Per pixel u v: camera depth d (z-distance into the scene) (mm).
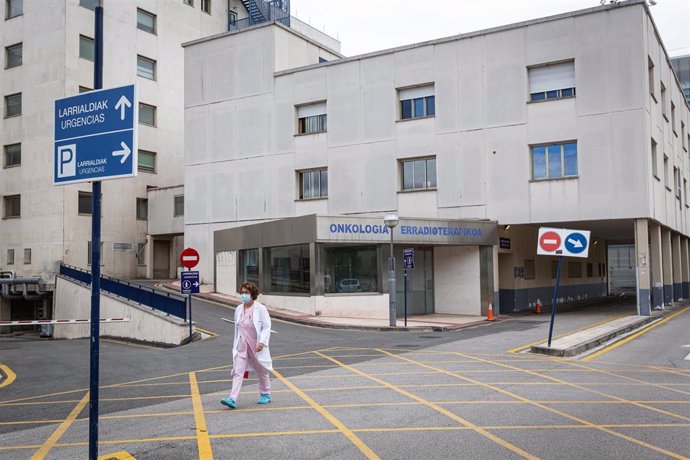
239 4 49875
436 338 18219
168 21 43375
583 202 25609
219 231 31078
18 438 7449
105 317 25656
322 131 31641
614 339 17750
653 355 14484
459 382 10773
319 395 9680
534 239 32562
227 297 29062
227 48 34938
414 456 6367
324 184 31828
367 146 30375
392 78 29953
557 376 11406
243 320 8859
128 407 9148
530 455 6391
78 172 5355
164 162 42656
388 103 29969
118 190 39781
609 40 25422
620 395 9617
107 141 5191
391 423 7812
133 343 22781
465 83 28219
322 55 37062
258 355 8859
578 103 25875
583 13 25922
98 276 5199
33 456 6594
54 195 37250
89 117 5328
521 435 7203
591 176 25516
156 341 21578
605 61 25453
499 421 7906
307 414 8352
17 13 40031
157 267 41969
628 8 25125
